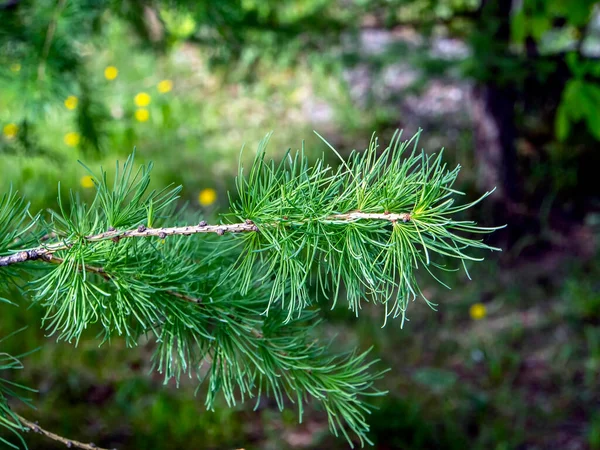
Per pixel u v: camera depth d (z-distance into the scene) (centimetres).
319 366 127
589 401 393
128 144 614
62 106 258
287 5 471
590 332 443
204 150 647
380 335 438
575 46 474
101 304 107
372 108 611
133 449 343
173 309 117
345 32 483
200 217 141
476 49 438
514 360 422
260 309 127
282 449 348
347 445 356
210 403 121
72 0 234
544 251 528
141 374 392
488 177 545
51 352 400
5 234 112
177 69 770
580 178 582
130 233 105
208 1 273
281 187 102
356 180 101
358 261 97
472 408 386
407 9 505
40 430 111
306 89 736
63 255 107
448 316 462
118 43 763
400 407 372
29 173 523
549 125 590
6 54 234
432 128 639
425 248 94
